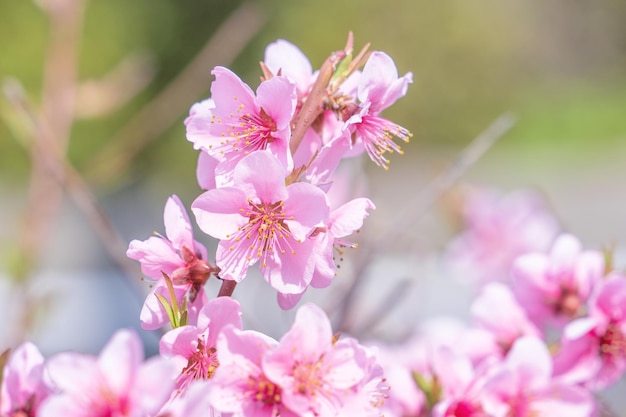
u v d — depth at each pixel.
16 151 2.12
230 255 0.50
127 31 2.58
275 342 0.47
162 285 0.50
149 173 2.72
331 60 0.51
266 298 0.77
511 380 0.56
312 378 0.47
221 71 0.51
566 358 0.59
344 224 0.50
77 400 0.44
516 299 0.63
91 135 2.24
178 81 0.93
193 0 2.96
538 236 1.00
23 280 0.86
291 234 0.50
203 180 0.52
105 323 1.29
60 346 1.25
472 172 2.94
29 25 2.19
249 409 0.47
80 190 0.65
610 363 0.60
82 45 2.30
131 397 0.44
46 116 0.93
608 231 2.54
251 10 0.88
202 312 0.47
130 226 2.19
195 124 0.51
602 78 6.07
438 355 0.57
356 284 0.67
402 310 0.92
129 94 0.95
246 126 0.51
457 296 1.23
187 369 0.47
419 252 0.89
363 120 0.52
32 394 0.47
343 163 0.74
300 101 0.53
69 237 1.77
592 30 6.16
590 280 0.62
